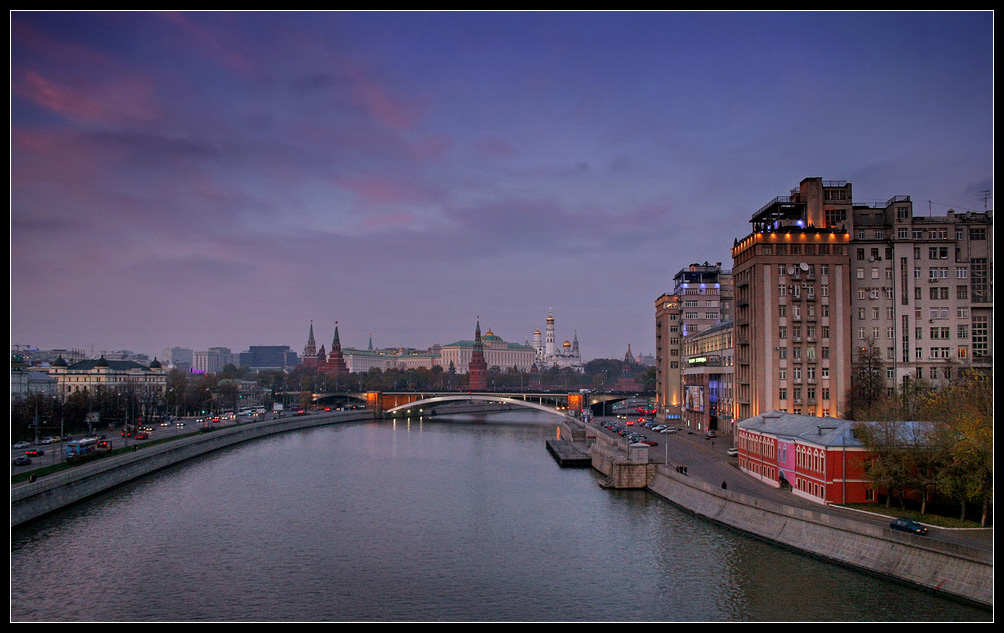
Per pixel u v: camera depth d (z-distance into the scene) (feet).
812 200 452.76
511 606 223.30
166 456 494.59
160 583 245.86
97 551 282.15
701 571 247.91
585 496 389.39
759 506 287.89
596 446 510.17
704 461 417.69
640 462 407.85
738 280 477.77
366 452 596.29
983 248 453.99
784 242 440.45
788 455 323.98
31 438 548.31
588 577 248.52
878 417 322.75
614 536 298.56
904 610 203.51
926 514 264.11
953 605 202.59
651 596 228.22
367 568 262.06
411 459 550.77
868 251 449.89
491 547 287.07
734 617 207.31
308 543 294.66
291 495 395.75
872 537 234.38
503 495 393.91
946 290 446.19
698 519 324.39
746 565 248.93
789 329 437.17
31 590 238.27
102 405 650.02
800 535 262.47
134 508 358.64
